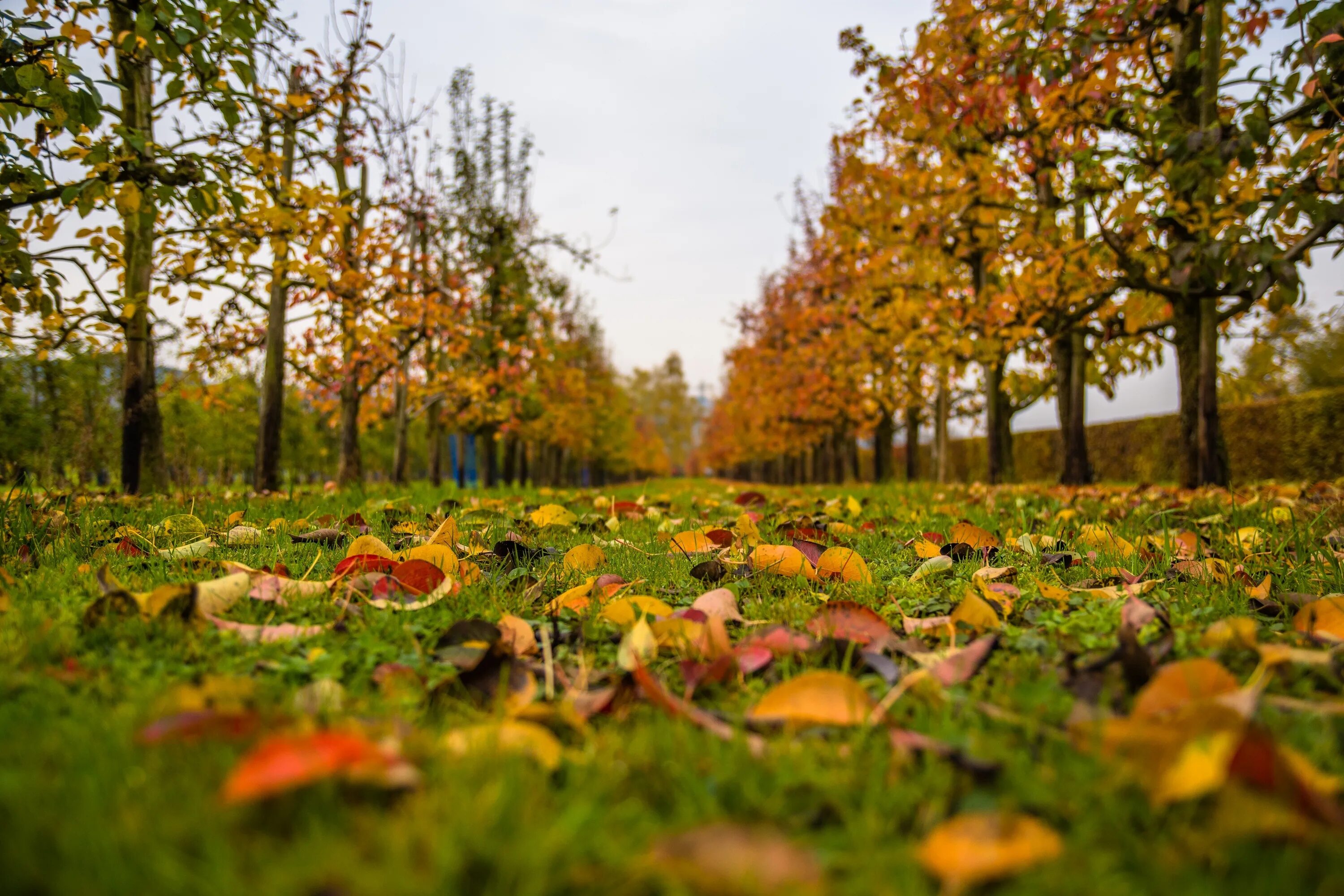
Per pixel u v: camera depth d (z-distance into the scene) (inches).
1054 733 39.4
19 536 100.5
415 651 59.3
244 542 114.3
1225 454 305.7
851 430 897.5
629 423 2063.2
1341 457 601.6
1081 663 52.6
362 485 343.6
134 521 140.8
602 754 37.3
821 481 1257.4
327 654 55.1
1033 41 282.4
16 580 77.9
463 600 77.1
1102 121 291.4
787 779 34.4
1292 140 227.8
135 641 57.2
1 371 494.0
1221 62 289.3
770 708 41.8
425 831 27.8
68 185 131.1
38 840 28.1
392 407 567.8
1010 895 26.2
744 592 86.4
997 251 419.5
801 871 25.5
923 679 46.1
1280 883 26.4
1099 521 148.5
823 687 42.0
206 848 27.5
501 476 1083.3
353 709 43.6
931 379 692.1
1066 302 337.4
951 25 360.8
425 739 36.3
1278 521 141.7
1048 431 1037.2
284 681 50.9
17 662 49.7
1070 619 67.9
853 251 524.7
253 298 247.6
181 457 409.7
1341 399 600.4
